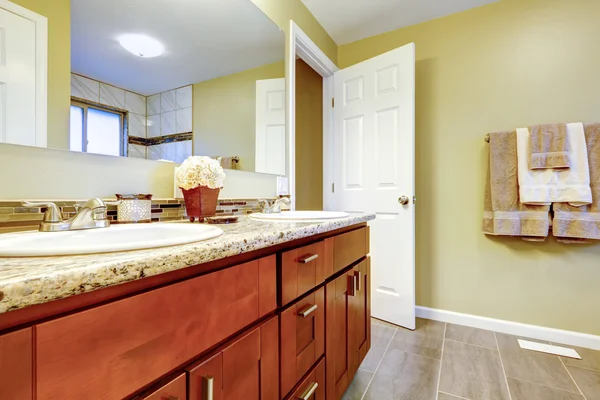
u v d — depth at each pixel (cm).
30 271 36
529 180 172
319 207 254
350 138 226
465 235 201
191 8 125
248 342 66
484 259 196
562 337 174
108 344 40
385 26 219
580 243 169
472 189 199
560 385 135
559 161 163
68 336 36
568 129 164
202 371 54
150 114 109
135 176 104
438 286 209
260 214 132
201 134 129
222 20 138
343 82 231
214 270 59
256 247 66
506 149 181
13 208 73
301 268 87
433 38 210
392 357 159
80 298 38
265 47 161
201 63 129
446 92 206
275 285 76
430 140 212
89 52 92
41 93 80
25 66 77
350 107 226
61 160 84
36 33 79
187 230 80
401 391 132
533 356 159
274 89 168
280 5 171
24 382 33
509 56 187
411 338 181
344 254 118
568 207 164
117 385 41
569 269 174
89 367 38
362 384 137
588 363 152
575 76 171
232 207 140
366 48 235
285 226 90
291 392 82
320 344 99
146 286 46
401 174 197
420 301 215
